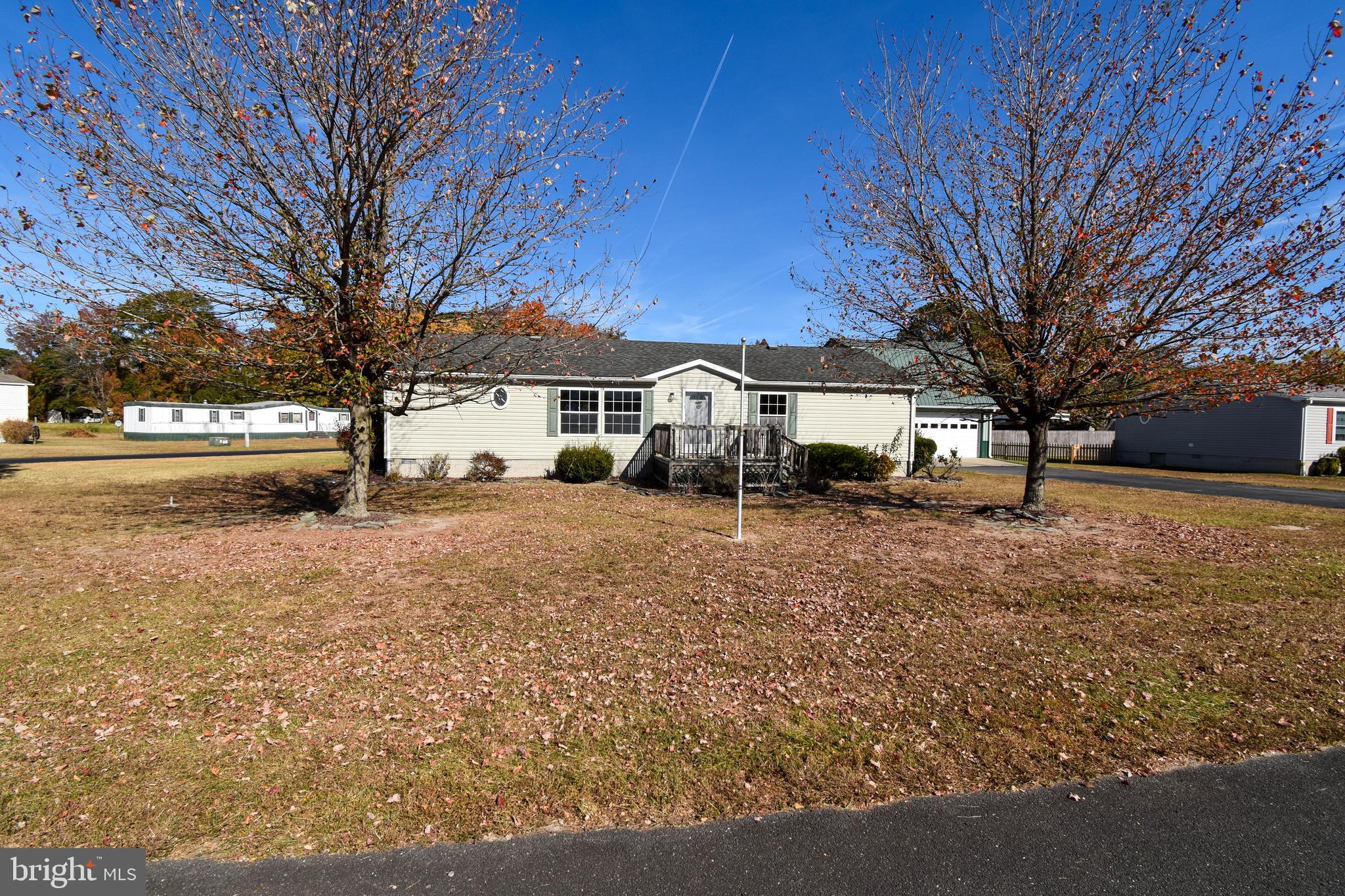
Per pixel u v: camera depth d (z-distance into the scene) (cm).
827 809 305
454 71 894
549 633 536
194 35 823
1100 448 2930
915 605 618
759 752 354
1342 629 552
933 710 404
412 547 856
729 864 267
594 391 1702
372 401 1073
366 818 295
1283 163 813
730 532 990
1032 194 988
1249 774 334
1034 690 432
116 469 1928
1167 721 389
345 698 414
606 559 797
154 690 423
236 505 1247
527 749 356
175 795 309
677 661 480
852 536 963
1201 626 562
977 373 1080
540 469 1683
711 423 1769
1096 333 942
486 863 266
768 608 604
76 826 285
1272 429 2316
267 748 353
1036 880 257
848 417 1881
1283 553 855
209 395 4388
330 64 859
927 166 1066
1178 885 254
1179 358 930
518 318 1016
